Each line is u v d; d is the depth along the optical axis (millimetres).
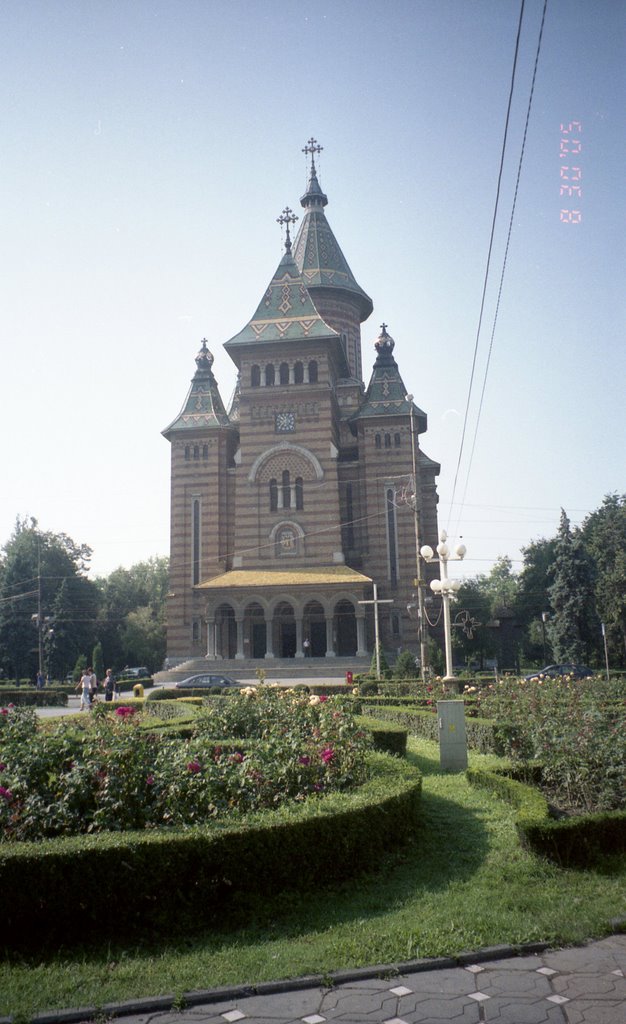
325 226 88375
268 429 70250
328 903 8938
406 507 69062
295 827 9195
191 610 69250
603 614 71125
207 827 9000
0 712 16562
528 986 7043
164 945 7969
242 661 63219
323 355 70938
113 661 95375
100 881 8148
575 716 14078
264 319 72250
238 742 13547
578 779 12305
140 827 9820
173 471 72000
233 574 66875
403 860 10391
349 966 7395
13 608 83688
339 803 10172
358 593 63750
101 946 7922
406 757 18016
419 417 70625
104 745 10805
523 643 91062
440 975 7309
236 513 69438
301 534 68125
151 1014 6707
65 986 7098
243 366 71688
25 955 7773
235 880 8695
